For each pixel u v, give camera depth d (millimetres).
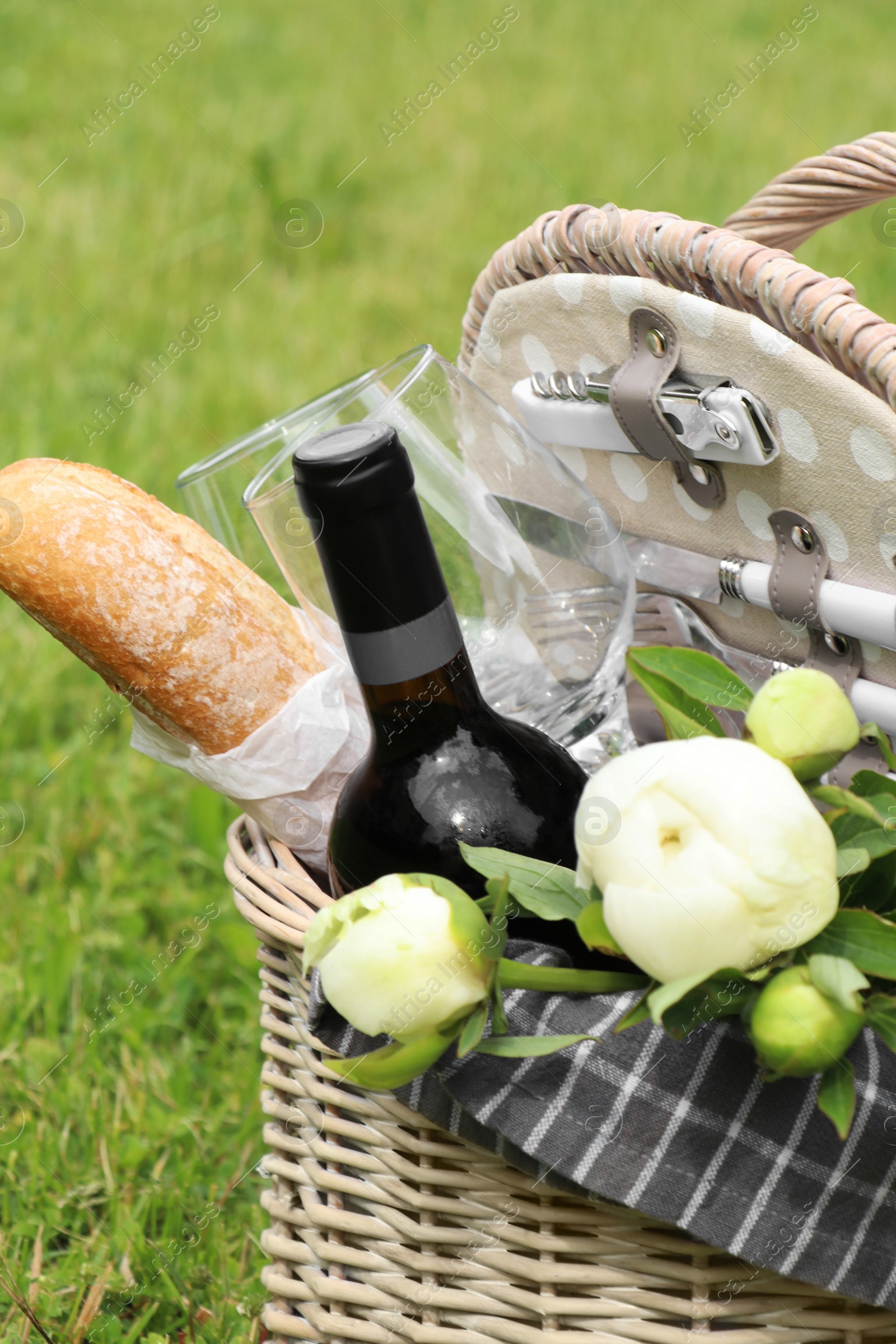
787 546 1087
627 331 1098
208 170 3443
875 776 975
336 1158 1038
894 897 976
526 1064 990
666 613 1148
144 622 1062
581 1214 1001
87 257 3027
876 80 3729
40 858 1558
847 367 1043
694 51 4180
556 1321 1010
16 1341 1151
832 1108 951
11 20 4648
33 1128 1259
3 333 2676
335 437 1000
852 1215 987
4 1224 1223
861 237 2742
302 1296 1061
